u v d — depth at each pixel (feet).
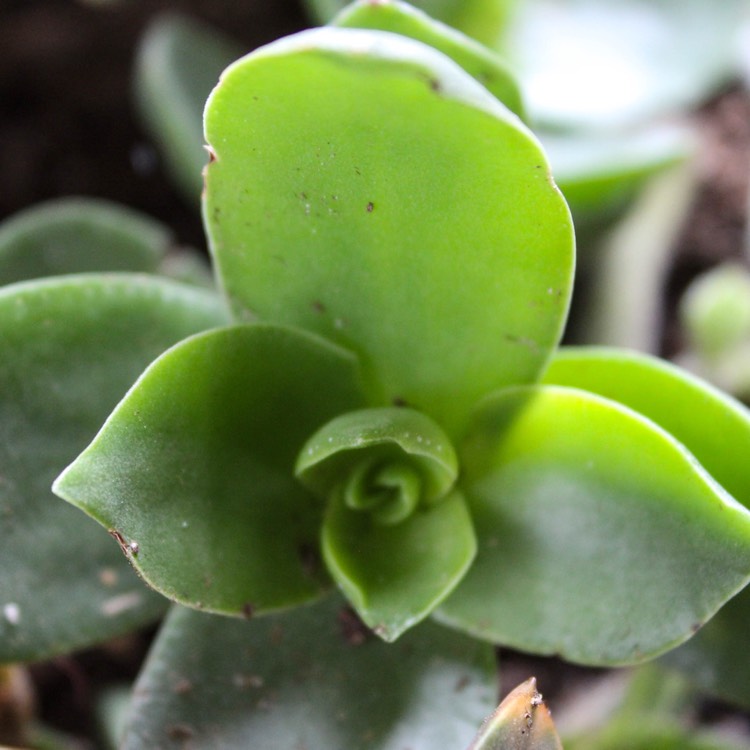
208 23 1.17
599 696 0.95
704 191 1.11
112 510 0.75
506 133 0.73
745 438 0.80
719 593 0.76
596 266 1.04
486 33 1.01
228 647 0.81
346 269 0.79
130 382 0.83
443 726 0.80
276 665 0.81
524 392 0.80
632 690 0.92
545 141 1.00
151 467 0.76
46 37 1.13
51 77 1.13
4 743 0.87
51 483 0.81
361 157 0.75
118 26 1.15
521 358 0.80
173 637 0.81
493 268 0.78
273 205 0.78
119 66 1.14
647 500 0.78
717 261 1.08
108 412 0.82
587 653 0.79
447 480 0.80
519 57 1.02
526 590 0.80
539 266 0.77
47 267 0.93
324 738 0.80
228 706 0.81
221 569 0.78
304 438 0.81
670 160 0.97
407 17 0.80
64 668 0.93
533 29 1.02
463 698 0.81
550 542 0.80
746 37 1.08
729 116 1.15
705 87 1.03
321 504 0.81
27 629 0.80
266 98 0.74
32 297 0.81
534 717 0.74
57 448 0.82
